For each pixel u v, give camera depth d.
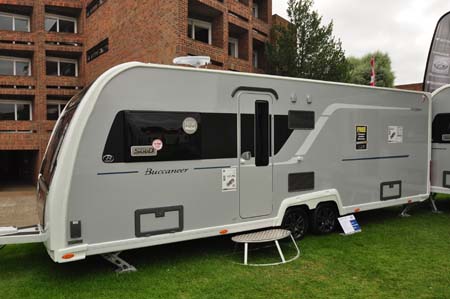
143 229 4.55
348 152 6.46
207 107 4.99
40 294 4.12
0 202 11.87
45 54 18.02
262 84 5.46
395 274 4.72
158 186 4.63
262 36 15.86
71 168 4.12
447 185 8.03
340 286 4.37
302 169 5.89
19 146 17.31
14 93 17.59
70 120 4.42
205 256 5.36
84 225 4.21
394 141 7.19
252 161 5.38
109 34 15.02
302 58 14.05
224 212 5.14
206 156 4.98
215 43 13.74
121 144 4.40
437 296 4.12
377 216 7.96
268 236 5.19
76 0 18.17
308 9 14.12
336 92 6.28
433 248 5.73
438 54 11.73
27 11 18.38
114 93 4.36
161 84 4.64
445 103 8.04
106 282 4.43
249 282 4.45
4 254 5.51
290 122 5.74
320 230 6.31
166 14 11.38
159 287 4.30
